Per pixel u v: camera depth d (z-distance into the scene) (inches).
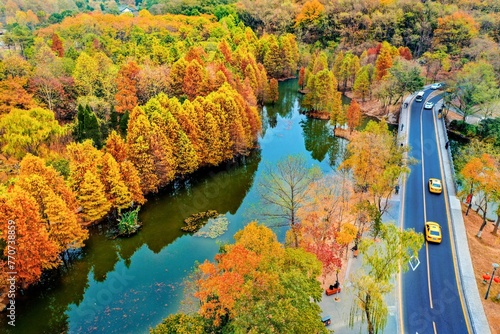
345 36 6166.3
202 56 4397.1
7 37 5049.2
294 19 6934.1
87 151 2374.5
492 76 3567.9
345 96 4953.3
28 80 3316.9
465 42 4977.9
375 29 5802.2
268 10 7185.0
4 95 2967.5
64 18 6806.1
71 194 2133.4
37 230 1841.8
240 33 6215.6
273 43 5659.5
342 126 4094.5
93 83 3602.4
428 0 5910.4
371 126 2775.6
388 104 4244.6
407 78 3917.3
